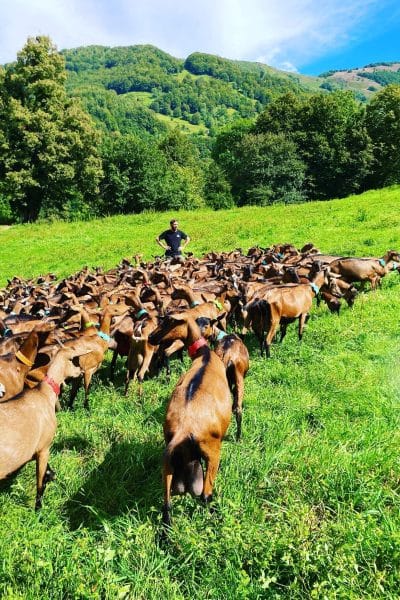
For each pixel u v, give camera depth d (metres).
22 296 14.23
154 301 11.62
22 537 4.93
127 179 52.12
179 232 17.94
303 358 9.52
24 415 5.20
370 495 5.18
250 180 58.75
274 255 16.56
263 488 5.52
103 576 4.22
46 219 50.03
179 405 5.01
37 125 45.88
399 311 11.64
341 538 4.61
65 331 9.02
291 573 4.29
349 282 14.05
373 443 6.28
